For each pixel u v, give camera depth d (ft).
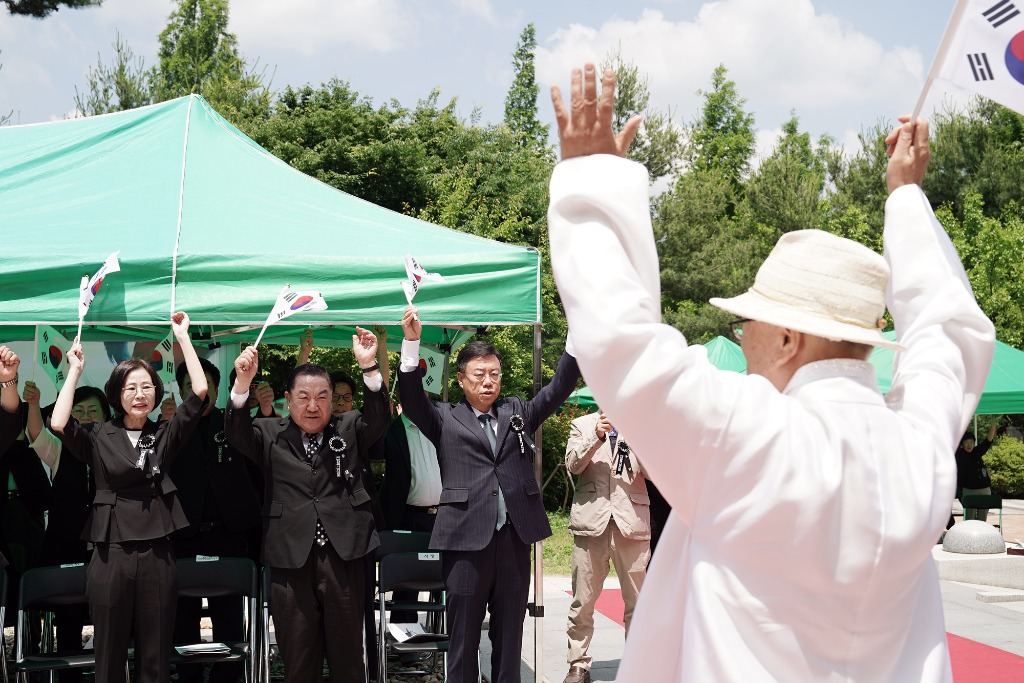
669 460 4.68
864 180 102.37
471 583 16.48
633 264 4.88
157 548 15.83
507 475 17.03
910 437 4.88
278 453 16.48
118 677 15.60
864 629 4.64
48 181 19.40
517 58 110.93
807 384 5.02
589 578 20.59
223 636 20.01
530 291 18.17
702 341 89.86
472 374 17.34
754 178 111.14
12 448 19.81
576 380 17.74
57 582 16.83
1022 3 6.28
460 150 77.30
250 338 29.30
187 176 19.56
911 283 5.81
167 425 16.14
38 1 51.13
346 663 16.37
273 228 18.11
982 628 27.76
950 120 100.37
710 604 4.70
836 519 4.55
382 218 20.27
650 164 89.15
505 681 16.67
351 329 30.50
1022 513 64.95
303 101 77.77
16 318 15.94
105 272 15.65
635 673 5.17
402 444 21.91
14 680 17.17
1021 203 92.32
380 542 19.06
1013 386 45.32
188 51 107.34
